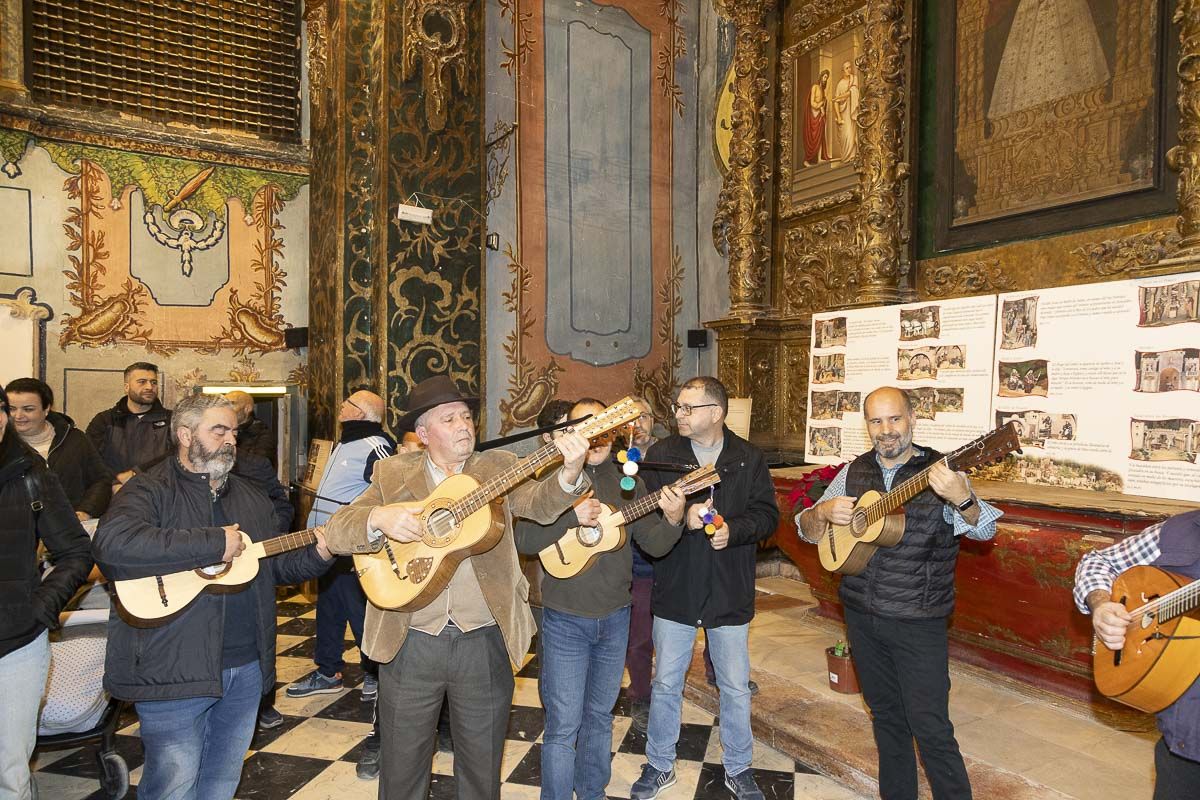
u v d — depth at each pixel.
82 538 2.60
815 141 6.52
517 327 6.75
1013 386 4.57
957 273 5.50
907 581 2.64
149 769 2.27
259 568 2.41
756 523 3.03
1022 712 3.97
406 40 6.06
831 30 6.36
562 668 2.75
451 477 2.36
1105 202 4.59
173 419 2.39
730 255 7.00
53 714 3.06
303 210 6.98
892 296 5.66
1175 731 1.88
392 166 6.00
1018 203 5.10
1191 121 4.10
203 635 2.26
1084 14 4.70
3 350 5.71
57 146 6.01
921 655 2.61
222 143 6.59
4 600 2.34
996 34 5.25
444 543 2.26
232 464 2.41
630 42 7.38
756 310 6.82
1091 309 4.21
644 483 3.11
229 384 6.56
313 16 6.73
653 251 7.48
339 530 2.29
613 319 7.27
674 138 7.62
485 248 6.47
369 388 6.04
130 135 6.24
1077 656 3.87
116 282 6.22
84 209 6.10
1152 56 4.36
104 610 3.22
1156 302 3.93
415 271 6.09
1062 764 3.38
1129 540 2.14
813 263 6.55
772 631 5.33
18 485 2.42
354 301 6.05
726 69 7.40
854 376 5.55
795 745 3.64
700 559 3.08
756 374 6.81
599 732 2.85
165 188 6.42
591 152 7.16
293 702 4.30
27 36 5.93
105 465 4.39
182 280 6.48
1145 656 1.89
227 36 6.75
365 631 2.36
